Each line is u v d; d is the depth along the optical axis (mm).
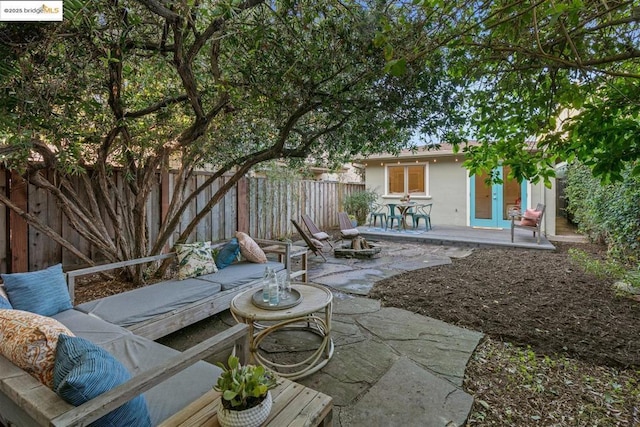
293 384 1582
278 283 2906
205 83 3434
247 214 7215
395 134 3572
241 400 1256
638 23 1661
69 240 4422
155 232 5281
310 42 2600
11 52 1895
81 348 1268
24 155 2721
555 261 5738
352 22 2385
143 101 3727
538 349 2773
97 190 4309
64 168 3188
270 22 2502
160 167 4738
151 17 2383
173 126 3938
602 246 6941
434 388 2199
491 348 2793
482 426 1898
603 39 1911
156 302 2789
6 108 2068
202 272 3584
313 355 2457
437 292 4195
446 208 10289
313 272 5266
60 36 1968
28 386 1221
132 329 2508
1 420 1438
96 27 2031
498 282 4586
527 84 2359
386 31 1938
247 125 4316
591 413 2012
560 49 1945
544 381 2330
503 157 2832
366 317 3410
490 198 9617
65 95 2365
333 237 8625
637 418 1969
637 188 4617
